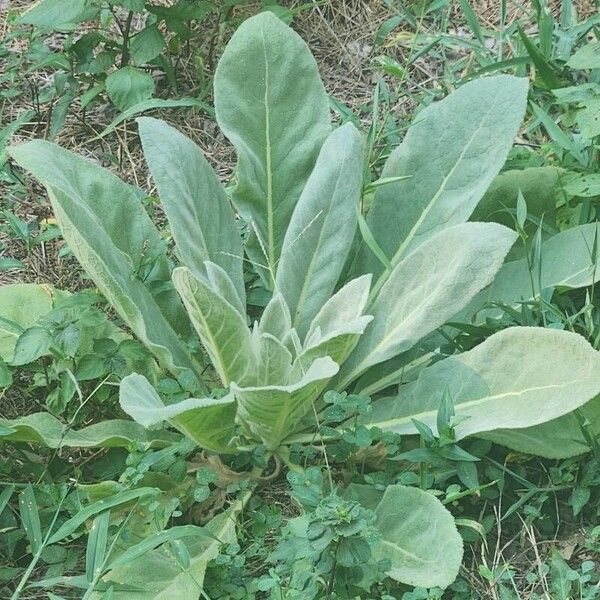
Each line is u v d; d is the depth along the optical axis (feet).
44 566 3.25
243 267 3.97
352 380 3.49
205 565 3.02
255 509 3.30
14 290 3.82
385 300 3.47
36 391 3.77
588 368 3.02
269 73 3.84
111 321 3.99
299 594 2.87
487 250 3.23
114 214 3.63
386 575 2.89
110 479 3.38
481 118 3.71
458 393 3.27
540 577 3.08
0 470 3.38
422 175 3.76
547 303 3.47
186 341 3.68
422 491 3.00
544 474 3.38
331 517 2.70
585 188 3.80
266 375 3.18
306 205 3.55
